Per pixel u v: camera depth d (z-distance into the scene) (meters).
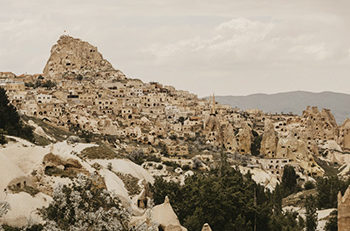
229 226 125.62
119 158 156.38
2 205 80.44
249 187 151.25
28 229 86.75
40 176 104.12
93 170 113.06
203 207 125.62
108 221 75.44
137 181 141.50
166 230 100.88
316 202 176.00
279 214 150.12
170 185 138.62
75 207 75.06
